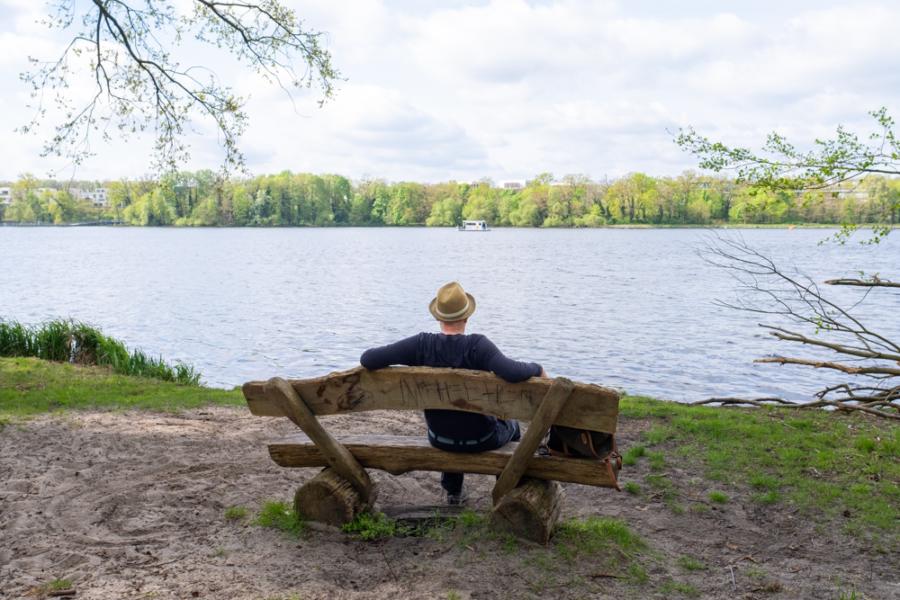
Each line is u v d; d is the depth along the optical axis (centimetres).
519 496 412
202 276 5294
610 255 8462
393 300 3766
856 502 506
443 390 397
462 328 413
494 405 393
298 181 19638
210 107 1288
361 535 426
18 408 841
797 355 2100
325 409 416
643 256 8200
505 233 17788
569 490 537
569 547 416
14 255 8006
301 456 451
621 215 15012
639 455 618
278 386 410
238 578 371
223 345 2323
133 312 3180
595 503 509
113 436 703
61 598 347
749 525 472
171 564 391
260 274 5516
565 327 2747
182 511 479
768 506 504
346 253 8938
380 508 478
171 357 2081
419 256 8281
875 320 2822
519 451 399
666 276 5306
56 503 498
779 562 416
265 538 427
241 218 18612
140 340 2403
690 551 429
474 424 412
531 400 386
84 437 698
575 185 18138
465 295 411
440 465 429
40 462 610
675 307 3381
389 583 369
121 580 369
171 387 1047
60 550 413
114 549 414
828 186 821
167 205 17388
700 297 3819
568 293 4103
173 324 2809
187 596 349
